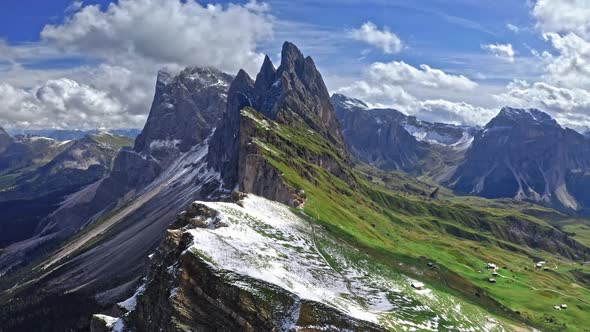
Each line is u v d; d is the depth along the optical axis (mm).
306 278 106562
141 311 100688
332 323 89625
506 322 140875
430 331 102375
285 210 164375
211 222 122125
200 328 88250
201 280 91562
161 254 108562
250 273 94438
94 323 111312
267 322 87125
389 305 110750
